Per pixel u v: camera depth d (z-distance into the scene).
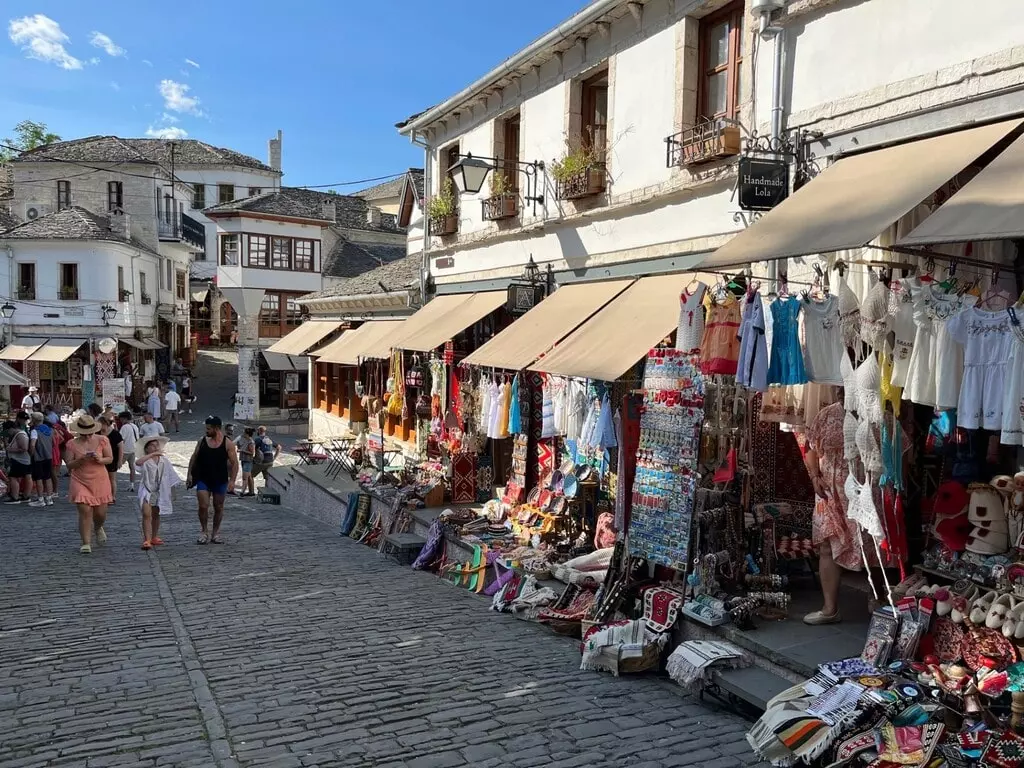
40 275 32.88
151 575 9.38
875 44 6.44
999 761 4.03
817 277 6.26
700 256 8.52
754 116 7.71
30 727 5.05
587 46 10.58
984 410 4.76
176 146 50.84
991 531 5.17
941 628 5.04
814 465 6.14
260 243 33.28
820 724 4.56
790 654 5.50
